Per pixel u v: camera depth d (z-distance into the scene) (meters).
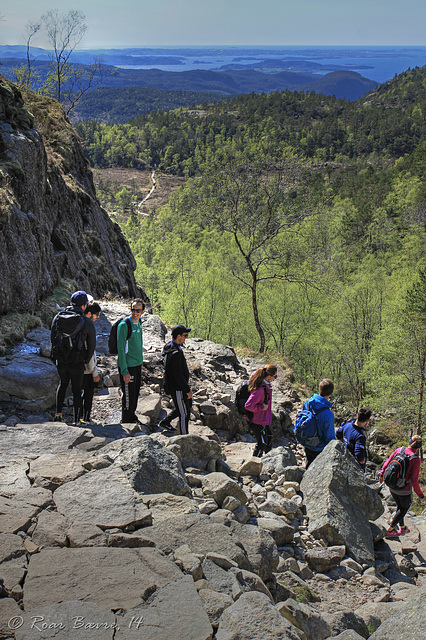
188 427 7.65
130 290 23.20
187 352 11.77
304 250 26.89
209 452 6.05
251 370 13.11
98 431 5.88
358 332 36.34
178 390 6.84
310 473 5.88
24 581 3.00
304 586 4.07
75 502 3.96
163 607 2.85
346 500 5.42
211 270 39.41
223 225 23.44
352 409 33.41
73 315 5.88
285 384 13.49
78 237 16.69
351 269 56.66
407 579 5.03
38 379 6.82
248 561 3.72
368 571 4.67
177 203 150.62
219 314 36.69
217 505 4.63
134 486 4.41
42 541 3.44
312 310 35.66
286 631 2.74
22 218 9.32
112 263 21.33
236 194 22.64
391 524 7.30
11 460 4.77
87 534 3.53
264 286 36.44
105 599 2.88
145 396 8.00
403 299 34.72
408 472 7.10
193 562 3.31
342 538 4.90
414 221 84.81
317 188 104.75
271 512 5.15
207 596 3.01
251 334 35.84
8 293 8.65
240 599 2.96
